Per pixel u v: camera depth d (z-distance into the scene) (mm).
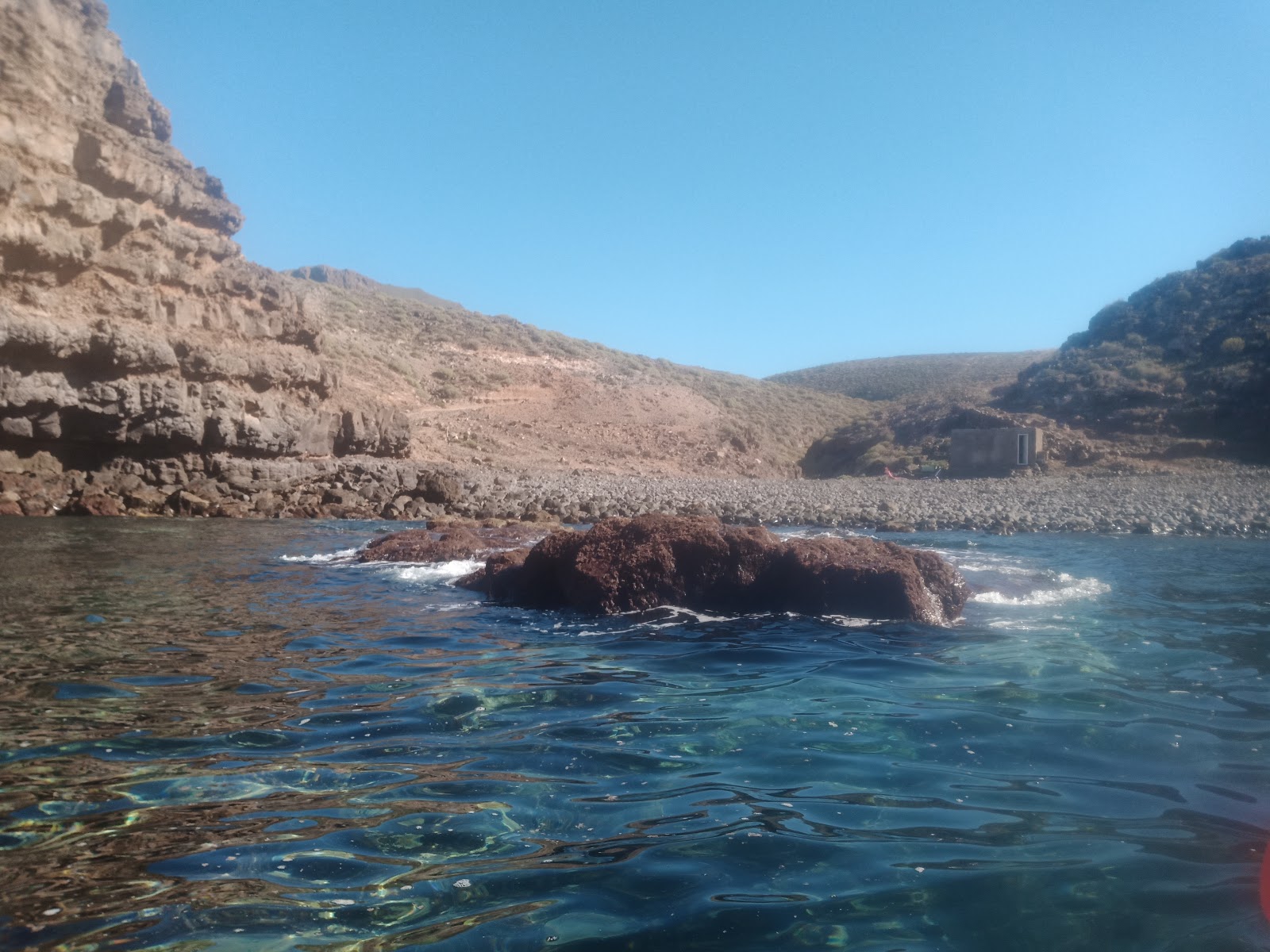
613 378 59375
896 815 3158
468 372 53188
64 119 21531
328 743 3980
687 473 42812
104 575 9430
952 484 33281
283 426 24000
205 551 12234
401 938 2373
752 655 5914
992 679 5180
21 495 18859
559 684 5090
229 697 4723
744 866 2777
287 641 6223
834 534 17984
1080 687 4953
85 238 21344
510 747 3934
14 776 3525
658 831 3039
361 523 19562
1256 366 44562
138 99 24016
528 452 39875
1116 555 12977
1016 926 2412
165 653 5734
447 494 24219
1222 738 4012
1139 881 2652
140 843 2932
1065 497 25375
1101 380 49750
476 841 2965
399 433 29797
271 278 27281
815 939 2350
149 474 21250
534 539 13156
